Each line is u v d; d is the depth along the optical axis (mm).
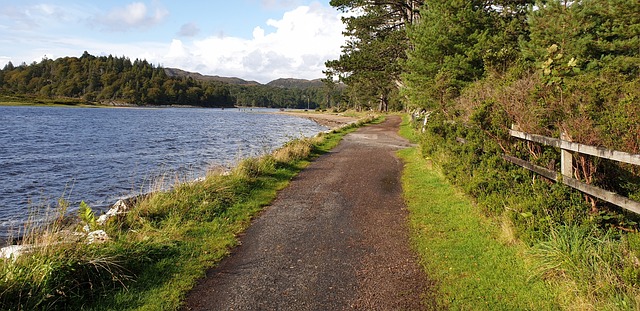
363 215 6945
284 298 4055
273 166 11227
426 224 6207
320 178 10422
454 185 7910
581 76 5285
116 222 6145
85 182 14086
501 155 6684
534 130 5707
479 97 8852
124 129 42094
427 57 16828
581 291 3473
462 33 15438
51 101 139250
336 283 4363
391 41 25656
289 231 6184
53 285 3781
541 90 5473
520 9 15898
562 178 4691
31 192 12594
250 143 28234
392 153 15266
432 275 4445
